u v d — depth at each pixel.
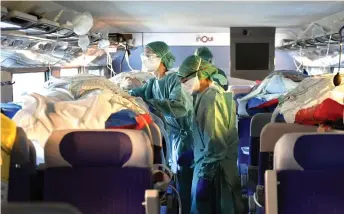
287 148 1.56
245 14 3.89
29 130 1.91
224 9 3.41
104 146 1.60
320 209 1.58
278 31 6.30
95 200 1.63
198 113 3.11
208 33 6.91
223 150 3.09
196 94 3.31
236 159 3.18
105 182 1.62
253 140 2.65
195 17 4.16
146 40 6.79
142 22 4.64
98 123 1.98
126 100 2.37
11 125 1.58
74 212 1.13
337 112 2.11
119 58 6.64
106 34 4.75
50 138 1.62
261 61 5.68
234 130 3.17
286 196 1.58
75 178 1.63
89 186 1.63
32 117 1.95
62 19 3.11
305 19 4.48
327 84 2.57
